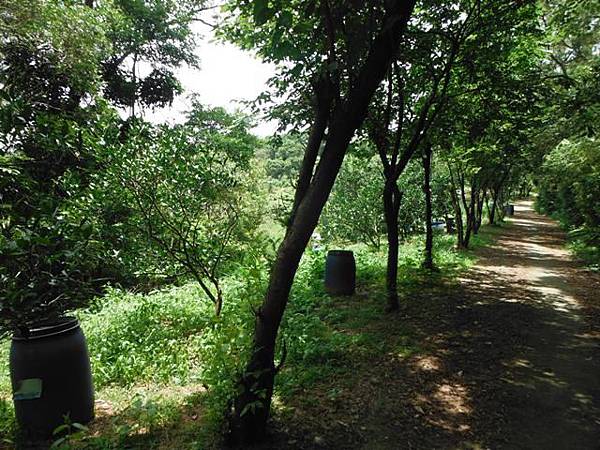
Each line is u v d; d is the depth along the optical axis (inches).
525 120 322.7
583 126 300.5
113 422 143.3
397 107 297.6
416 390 164.4
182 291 325.4
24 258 108.5
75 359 140.9
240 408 122.8
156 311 267.4
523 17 269.6
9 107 122.1
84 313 275.1
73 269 120.3
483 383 171.2
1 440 132.5
